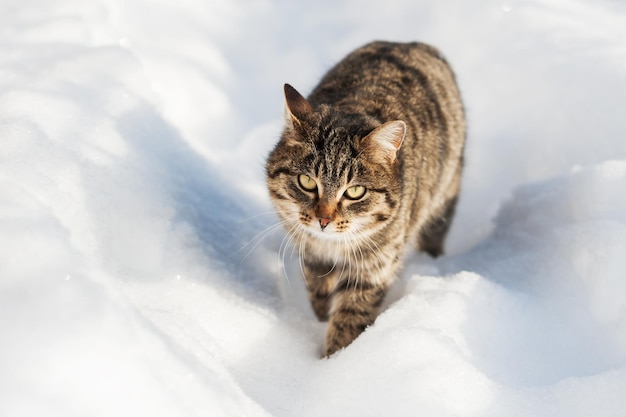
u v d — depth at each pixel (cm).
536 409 310
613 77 570
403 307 379
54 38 547
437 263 507
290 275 463
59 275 255
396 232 400
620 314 374
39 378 221
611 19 705
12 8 579
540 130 601
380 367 330
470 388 315
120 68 518
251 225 488
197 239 425
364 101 425
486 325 376
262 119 660
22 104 417
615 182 464
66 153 390
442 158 474
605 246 411
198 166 512
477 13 732
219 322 362
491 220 564
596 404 309
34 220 277
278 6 805
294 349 376
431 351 333
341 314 410
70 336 235
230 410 267
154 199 421
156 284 365
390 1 792
